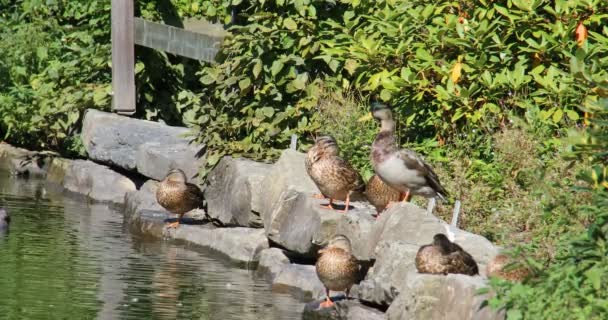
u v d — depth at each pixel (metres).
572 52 14.41
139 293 13.06
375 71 16.06
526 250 11.82
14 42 23.95
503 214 13.32
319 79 17.25
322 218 13.69
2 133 24.23
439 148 15.22
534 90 14.88
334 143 13.83
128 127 20.45
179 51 20.19
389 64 16.00
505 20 15.19
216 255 15.94
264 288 13.86
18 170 22.67
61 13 24.83
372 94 16.91
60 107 22.33
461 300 10.12
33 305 12.19
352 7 17.50
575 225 11.47
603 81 10.84
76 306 12.24
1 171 23.00
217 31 21.69
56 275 13.70
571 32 14.59
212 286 13.74
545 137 14.05
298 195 14.80
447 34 15.38
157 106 22.31
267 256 15.00
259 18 17.64
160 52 22.12
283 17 17.77
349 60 16.48
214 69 18.33
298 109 17.23
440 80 15.61
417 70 15.40
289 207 14.92
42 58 23.70
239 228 16.27
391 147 12.92
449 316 10.28
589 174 10.59
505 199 13.80
